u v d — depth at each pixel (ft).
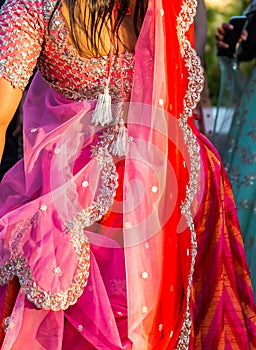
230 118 15.92
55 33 7.06
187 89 7.77
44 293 6.99
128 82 7.36
